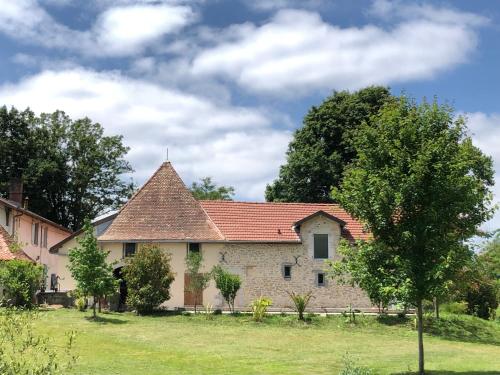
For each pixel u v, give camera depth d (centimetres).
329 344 2291
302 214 3762
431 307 3253
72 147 5919
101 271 2722
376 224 1543
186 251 3419
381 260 1523
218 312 3064
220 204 3722
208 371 1655
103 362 1722
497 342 2681
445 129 1548
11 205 3619
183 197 3641
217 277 3195
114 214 3647
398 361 1909
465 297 3444
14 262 2708
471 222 1514
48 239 4619
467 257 1483
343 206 1587
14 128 5484
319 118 5112
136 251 3309
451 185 1469
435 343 2472
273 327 2742
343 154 5006
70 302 3209
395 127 1555
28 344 830
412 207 1505
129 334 2330
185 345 2139
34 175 5388
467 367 1780
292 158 5072
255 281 3425
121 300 3275
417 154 1499
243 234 3494
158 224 3506
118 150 6097
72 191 5850
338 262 1633
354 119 4984
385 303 1552
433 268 1437
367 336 2580
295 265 3462
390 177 1514
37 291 3033
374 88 5156
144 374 1572
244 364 1791
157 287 3025
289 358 1923
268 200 5350
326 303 3431
